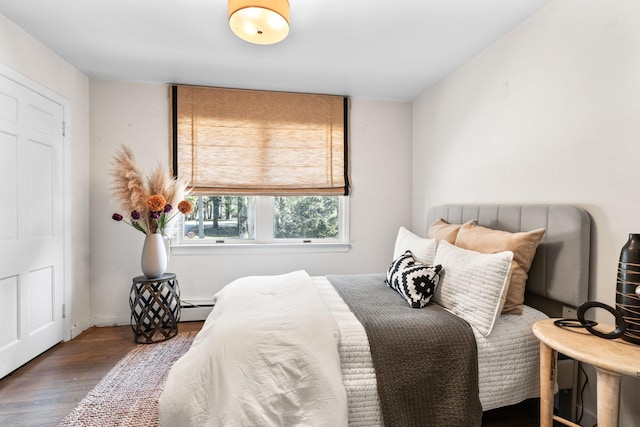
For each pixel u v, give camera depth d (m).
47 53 2.28
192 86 2.95
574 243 1.52
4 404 1.68
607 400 1.05
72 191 2.56
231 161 3.03
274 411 1.15
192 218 3.07
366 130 3.30
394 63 2.51
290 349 1.27
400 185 3.38
